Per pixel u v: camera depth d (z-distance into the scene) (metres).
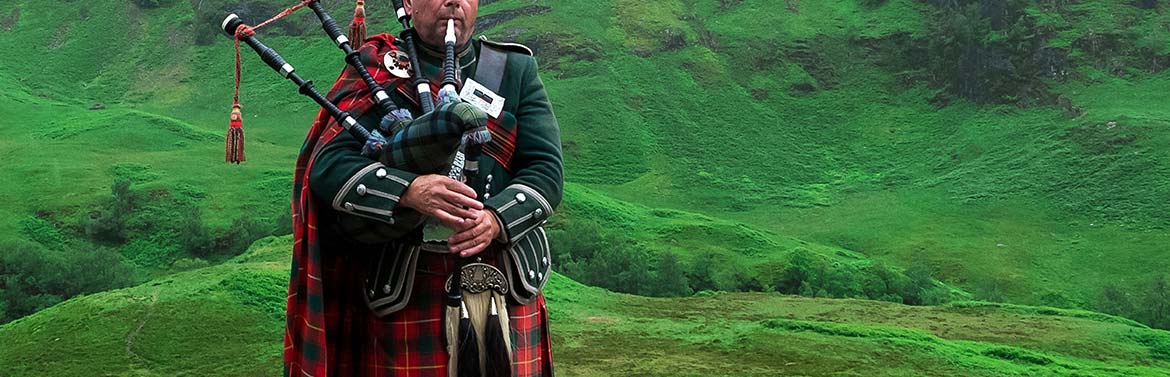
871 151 82.50
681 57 96.38
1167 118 74.31
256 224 52.50
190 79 103.56
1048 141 74.75
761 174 77.69
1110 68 86.19
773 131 86.12
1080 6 92.75
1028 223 61.16
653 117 85.88
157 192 57.94
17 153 67.31
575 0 104.38
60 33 117.44
